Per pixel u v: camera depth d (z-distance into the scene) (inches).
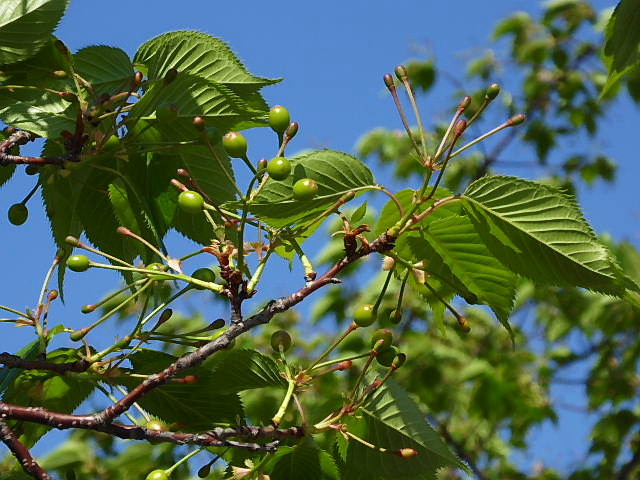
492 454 125.9
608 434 128.3
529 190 44.3
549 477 129.6
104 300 45.6
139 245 48.8
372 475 45.8
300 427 43.9
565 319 130.3
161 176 48.5
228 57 47.1
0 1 46.8
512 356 127.1
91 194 48.8
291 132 44.4
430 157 44.0
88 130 46.4
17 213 48.7
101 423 43.4
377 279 121.8
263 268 44.4
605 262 44.3
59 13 46.9
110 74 47.5
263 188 44.2
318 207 44.7
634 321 127.0
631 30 48.3
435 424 124.3
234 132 44.4
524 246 44.7
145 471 87.7
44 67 47.3
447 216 45.5
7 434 43.6
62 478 90.0
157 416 46.4
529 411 125.4
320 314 120.1
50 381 47.3
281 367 45.0
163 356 46.4
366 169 44.6
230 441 43.6
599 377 130.9
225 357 45.4
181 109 47.1
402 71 44.3
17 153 48.8
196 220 48.5
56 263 47.2
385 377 44.3
